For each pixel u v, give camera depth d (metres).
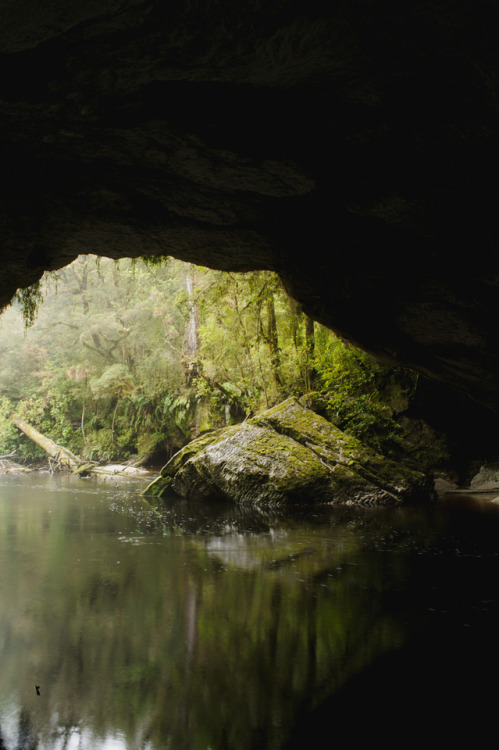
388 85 3.55
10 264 5.70
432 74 3.39
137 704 3.15
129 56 3.23
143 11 2.86
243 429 13.50
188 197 5.25
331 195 4.91
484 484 14.64
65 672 3.58
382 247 5.86
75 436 27.55
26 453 28.25
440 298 6.21
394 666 3.65
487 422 14.22
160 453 24.34
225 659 3.78
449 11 2.85
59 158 4.54
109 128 4.05
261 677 3.50
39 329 29.03
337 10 2.94
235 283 14.72
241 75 3.46
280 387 16.84
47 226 5.43
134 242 6.05
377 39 3.16
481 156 3.99
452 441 15.11
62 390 27.94
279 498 12.14
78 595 5.26
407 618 4.57
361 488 12.26
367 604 4.96
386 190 4.60
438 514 10.76
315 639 4.12
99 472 22.39
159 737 2.84
